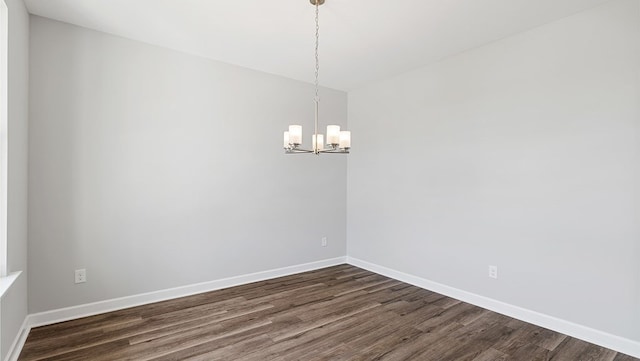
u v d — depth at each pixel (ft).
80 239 9.90
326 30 9.98
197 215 12.03
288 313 10.39
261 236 13.66
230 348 8.24
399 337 8.87
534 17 9.08
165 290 11.37
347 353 8.07
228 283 12.77
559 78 9.20
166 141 11.37
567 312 9.05
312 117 15.14
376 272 14.87
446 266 12.05
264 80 13.66
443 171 12.16
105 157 10.28
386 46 11.10
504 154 10.38
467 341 8.68
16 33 7.83
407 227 13.51
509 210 10.27
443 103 12.17
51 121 9.45
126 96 10.63
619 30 8.18
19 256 8.18
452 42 10.73
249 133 13.28
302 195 14.89
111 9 8.88
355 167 16.02
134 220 10.79
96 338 8.63
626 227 8.11
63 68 9.62
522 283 9.96
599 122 8.51
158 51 11.19
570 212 9.00
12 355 7.39
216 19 9.37
